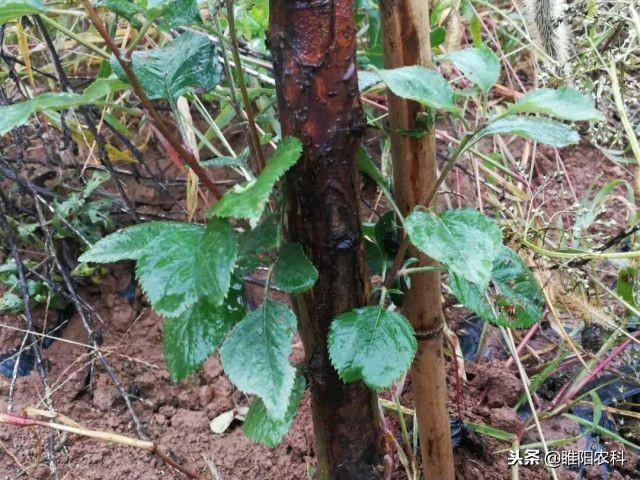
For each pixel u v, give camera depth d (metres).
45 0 0.73
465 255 0.29
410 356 0.34
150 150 0.83
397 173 0.38
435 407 0.45
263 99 0.70
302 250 0.34
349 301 0.37
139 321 0.69
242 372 0.31
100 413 0.62
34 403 0.62
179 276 0.29
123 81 0.35
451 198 0.78
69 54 0.79
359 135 0.33
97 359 0.62
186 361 0.32
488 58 0.33
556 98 0.29
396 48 0.34
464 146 0.33
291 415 0.34
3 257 0.72
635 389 0.62
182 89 0.36
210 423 0.61
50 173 0.76
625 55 0.53
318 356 0.39
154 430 0.60
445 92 0.31
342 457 0.42
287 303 0.68
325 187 0.33
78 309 0.63
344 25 0.30
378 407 0.43
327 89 0.31
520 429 0.57
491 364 0.63
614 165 0.84
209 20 0.66
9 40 0.76
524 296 0.41
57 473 0.55
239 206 0.26
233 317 0.33
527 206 0.75
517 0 0.91
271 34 0.31
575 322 0.69
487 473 0.55
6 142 0.78
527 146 0.83
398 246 0.40
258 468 0.57
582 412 0.62
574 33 0.66
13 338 0.67
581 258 0.55
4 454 0.58
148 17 0.30
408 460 0.54
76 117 0.67
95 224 0.71
